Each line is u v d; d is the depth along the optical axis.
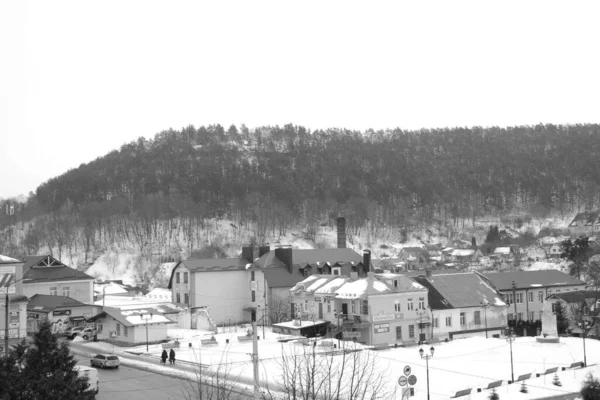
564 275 106.88
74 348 76.75
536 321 93.88
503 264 182.00
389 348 74.56
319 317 86.81
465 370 61.25
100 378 56.66
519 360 66.88
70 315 87.94
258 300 100.94
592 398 49.03
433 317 83.75
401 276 84.06
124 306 92.94
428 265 194.12
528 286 99.25
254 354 28.80
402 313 81.25
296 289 91.75
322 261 105.62
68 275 97.31
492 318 88.50
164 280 161.38
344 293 82.50
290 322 85.00
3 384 28.45
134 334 77.69
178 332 87.62
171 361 64.56
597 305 94.75
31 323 87.94
